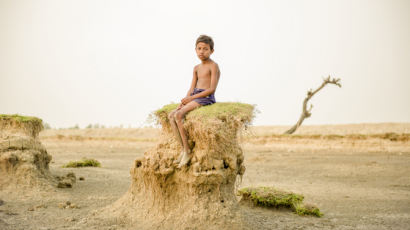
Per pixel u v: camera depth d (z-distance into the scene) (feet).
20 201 26.13
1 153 29.99
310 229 21.25
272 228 20.81
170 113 18.85
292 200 26.76
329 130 143.64
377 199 32.63
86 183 36.42
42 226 19.34
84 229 18.72
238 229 17.81
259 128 160.66
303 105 119.85
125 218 20.40
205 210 18.08
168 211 19.26
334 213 26.58
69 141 130.11
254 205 27.25
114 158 78.54
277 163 68.49
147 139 128.36
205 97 19.04
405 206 29.35
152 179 19.95
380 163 63.16
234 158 18.94
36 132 34.81
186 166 18.66
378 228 21.93
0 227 18.58
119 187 34.88
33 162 31.60
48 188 29.99
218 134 17.70
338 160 70.64
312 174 52.65
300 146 101.04
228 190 19.29
